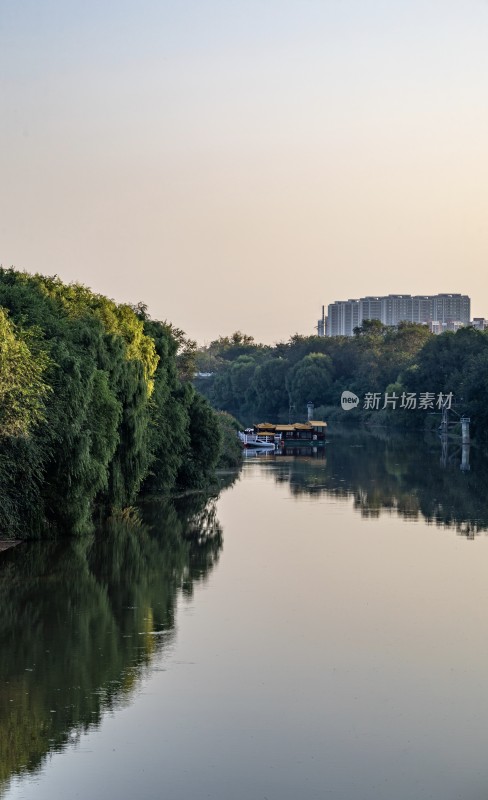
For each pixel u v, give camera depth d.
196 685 32.97
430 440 161.38
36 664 34.97
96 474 57.09
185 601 44.03
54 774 26.47
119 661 35.31
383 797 25.27
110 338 65.25
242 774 26.52
